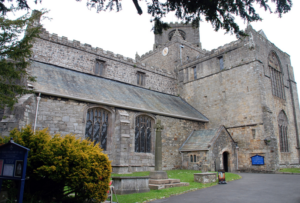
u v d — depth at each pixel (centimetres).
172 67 3931
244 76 2895
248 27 2928
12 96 1154
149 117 2544
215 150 2473
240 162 2712
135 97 2702
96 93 2288
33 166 919
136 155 2312
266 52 3067
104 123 2203
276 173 2381
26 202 866
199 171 2328
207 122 3161
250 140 2686
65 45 2627
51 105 1867
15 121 1584
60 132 1866
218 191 1328
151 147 2519
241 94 2883
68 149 909
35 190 965
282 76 3266
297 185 1491
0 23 1002
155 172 1498
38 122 1777
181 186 1473
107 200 1070
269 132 2544
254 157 2608
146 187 1313
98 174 925
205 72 3372
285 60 3444
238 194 1231
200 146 2531
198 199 1118
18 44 1062
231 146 2689
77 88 2203
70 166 918
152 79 3381
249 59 2881
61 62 2555
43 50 2456
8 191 883
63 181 909
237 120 2858
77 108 2000
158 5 961
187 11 970
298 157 3130
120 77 3006
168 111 2738
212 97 3203
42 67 2316
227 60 3122
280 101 3084
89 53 2803
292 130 3173
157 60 4269
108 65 2928
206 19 982
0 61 1036
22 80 1723
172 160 2592
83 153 912
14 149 830
